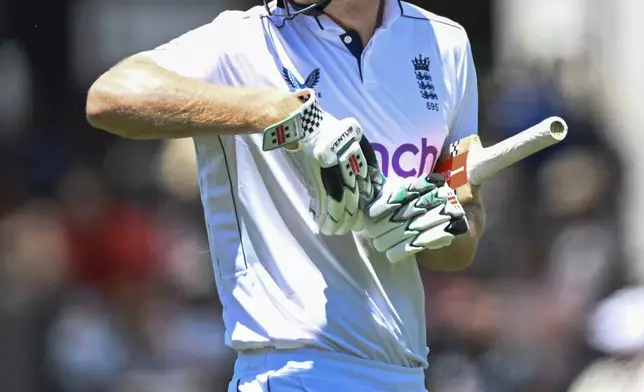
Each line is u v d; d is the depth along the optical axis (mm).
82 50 35656
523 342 26047
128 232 27922
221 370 26516
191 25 35656
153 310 27062
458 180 12250
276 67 11656
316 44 11766
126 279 27484
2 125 33688
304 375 11602
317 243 11641
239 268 11852
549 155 29641
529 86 31797
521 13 33469
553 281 27484
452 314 26781
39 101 34594
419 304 12242
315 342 11617
